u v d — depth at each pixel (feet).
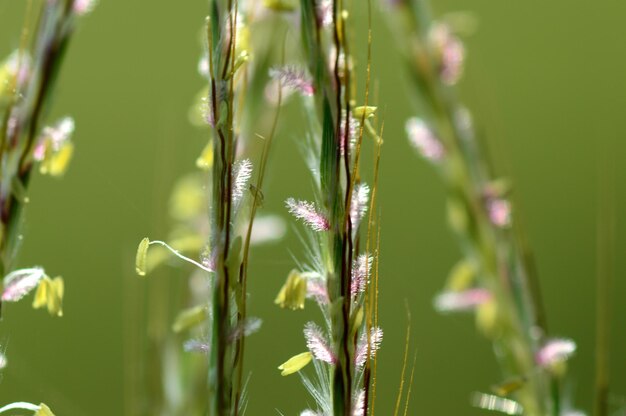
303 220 0.60
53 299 0.65
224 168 0.59
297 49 0.64
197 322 0.68
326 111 0.60
